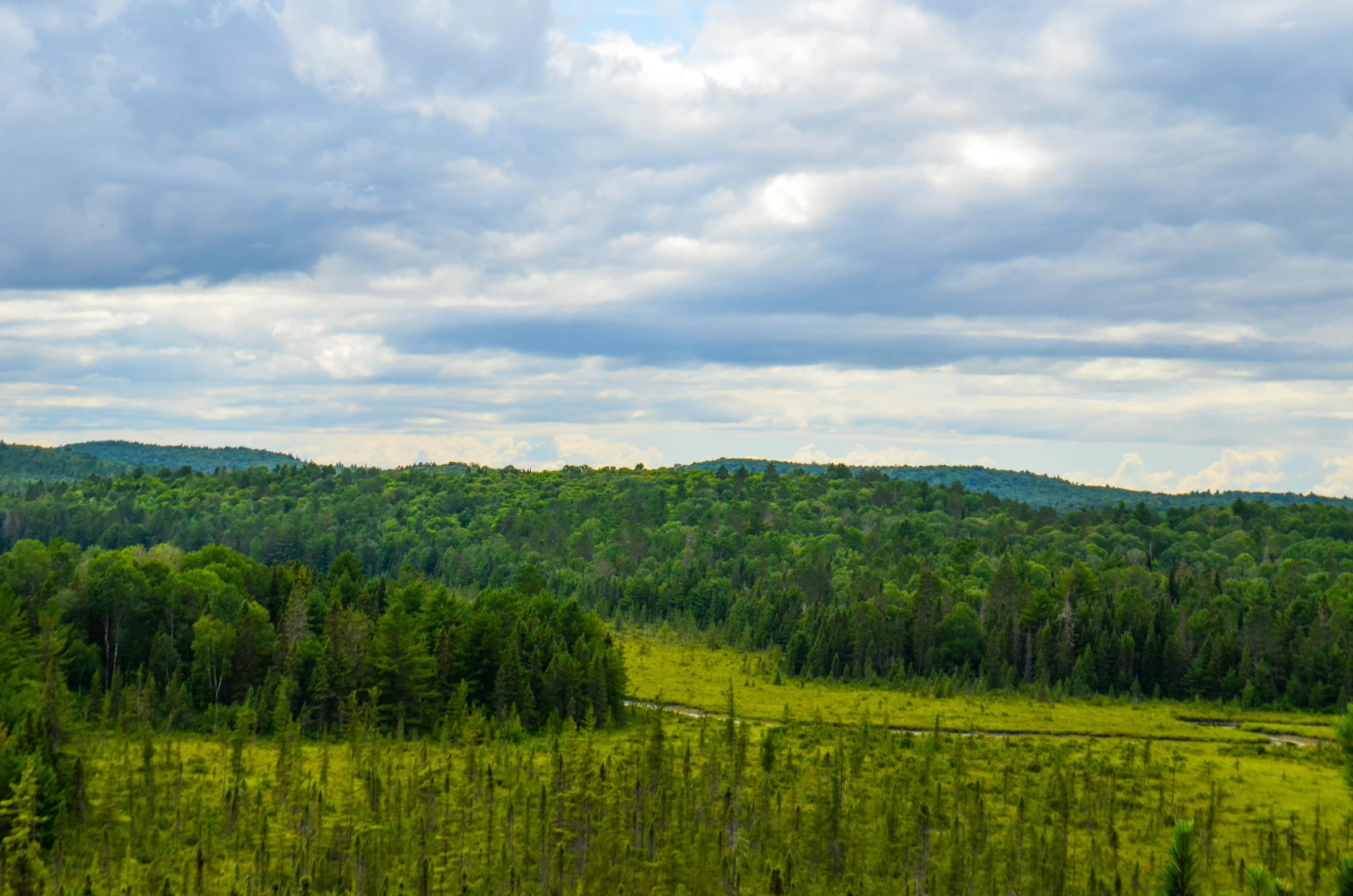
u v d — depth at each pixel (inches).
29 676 4060.0
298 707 4889.3
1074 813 3627.0
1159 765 4645.7
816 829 3021.7
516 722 4623.5
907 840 3014.3
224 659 4980.3
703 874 2709.2
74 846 2908.5
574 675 5255.9
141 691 4485.7
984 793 3759.8
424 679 5024.6
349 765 3855.8
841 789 3307.1
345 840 2920.8
